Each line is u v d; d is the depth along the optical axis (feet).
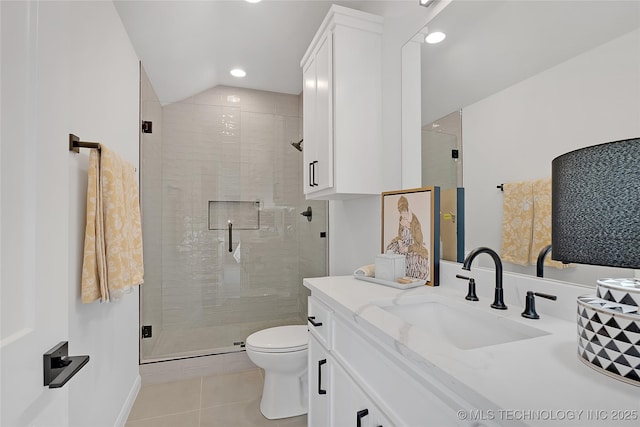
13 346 1.66
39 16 1.98
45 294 1.99
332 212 8.14
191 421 5.83
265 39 7.61
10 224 1.71
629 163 1.66
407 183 5.05
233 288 10.11
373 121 5.60
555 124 2.92
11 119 1.73
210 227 9.88
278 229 10.66
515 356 2.05
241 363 7.98
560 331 2.53
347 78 5.41
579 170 1.90
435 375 1.92
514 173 3.34
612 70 2.48
